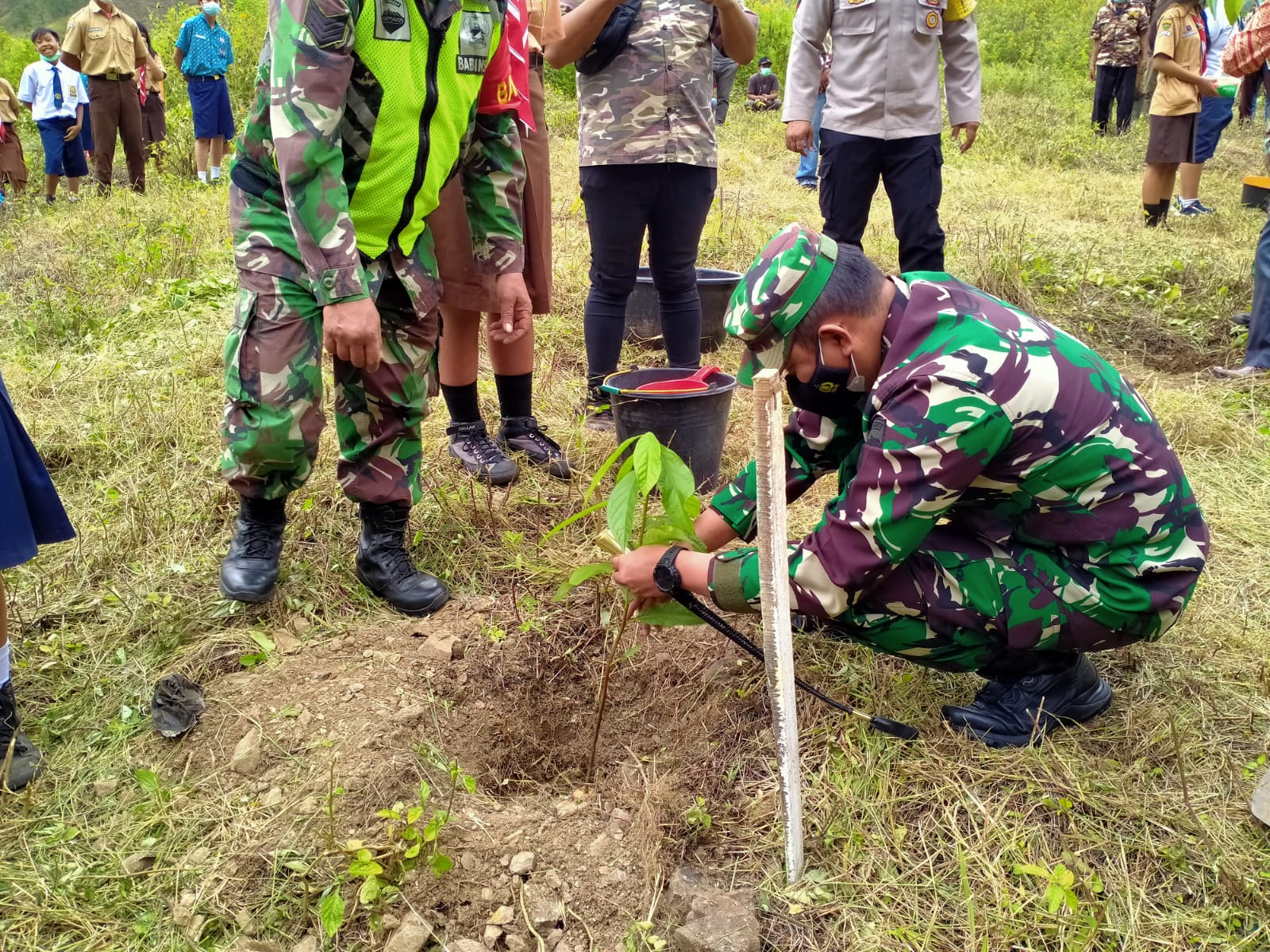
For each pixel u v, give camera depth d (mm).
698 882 1863
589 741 2412
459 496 3051
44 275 5586
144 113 10219
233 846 1916
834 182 4152
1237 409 3861
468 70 2307
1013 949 1692
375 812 2006
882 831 1924
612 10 3166
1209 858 1840
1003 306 1883
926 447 1719
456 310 3121
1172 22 6727
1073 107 14039
